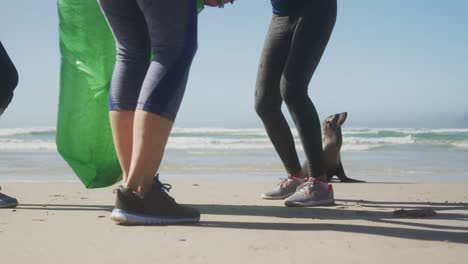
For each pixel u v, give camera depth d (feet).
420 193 15.24
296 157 13.32
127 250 6.70
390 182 21.24
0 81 11.03
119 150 8.91
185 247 6.88
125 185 8.49
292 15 12.17
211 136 80.69
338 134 19.85
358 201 13.01
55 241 7.27
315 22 11.60
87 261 6.15
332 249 6.77
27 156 37.14
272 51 12.53
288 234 7.80
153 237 7.52
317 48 11.74
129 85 8.80
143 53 8.89
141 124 8.09
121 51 8.92
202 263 6.06
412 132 81.92
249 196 14.05
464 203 12.66
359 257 6.34
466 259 6.24
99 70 10.80
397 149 49.78
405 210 10.07
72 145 10.92
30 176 23.22
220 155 39.75
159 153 8.29
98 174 11.16
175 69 8.08
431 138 67.51
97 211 10.40
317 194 11.69
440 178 23.98
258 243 7.14
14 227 8.41
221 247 6.89
